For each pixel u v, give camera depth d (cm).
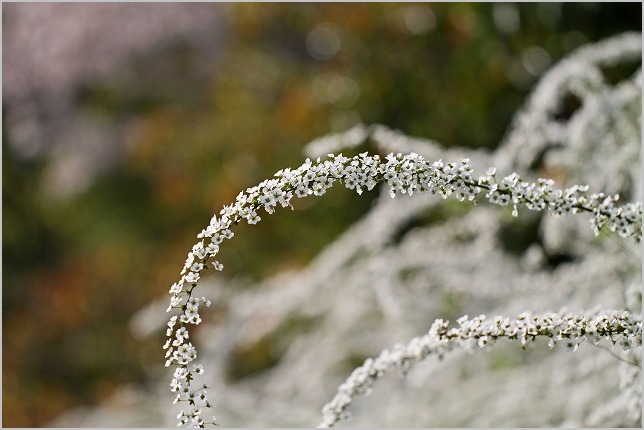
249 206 191
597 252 366
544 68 580
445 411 389
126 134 873
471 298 434
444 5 653
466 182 197
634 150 361
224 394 446
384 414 405
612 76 520
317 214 682
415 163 195
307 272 517
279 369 507
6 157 931
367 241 423
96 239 879
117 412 540
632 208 206
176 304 190
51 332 848
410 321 428
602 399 330
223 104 823
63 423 631
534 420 359
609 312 204
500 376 396
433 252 439
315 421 423
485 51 610
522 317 207
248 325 507
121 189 878
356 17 724
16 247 913
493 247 433
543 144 387
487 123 601
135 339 784
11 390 809
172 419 462
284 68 798
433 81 644
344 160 193
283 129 761
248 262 698
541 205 201
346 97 710
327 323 493
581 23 578
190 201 827
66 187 880
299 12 785
